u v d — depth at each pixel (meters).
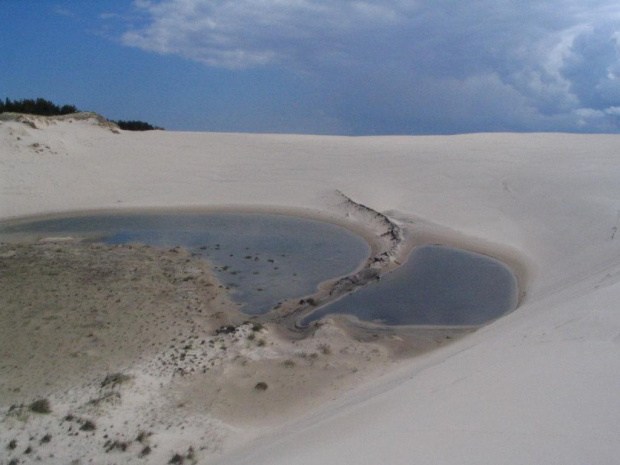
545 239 14.00
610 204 14.98
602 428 2.78
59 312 9.47
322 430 4.84
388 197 19.70
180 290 10.93
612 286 5.86
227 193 21.48
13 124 24.62
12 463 5.41
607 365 3.64
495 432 3.18
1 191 20.33
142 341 8.50
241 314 10.01
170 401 6.70
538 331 5.38
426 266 13.12
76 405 6.46
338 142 28.77
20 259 12.56
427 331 9.34
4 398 6.72
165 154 25.91
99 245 14.43
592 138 27.11
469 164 22.55
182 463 5.42
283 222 18.00
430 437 3.46
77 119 28.17
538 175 19.72
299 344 8.57
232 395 6.89
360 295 11.16
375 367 7.74
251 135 30.39
